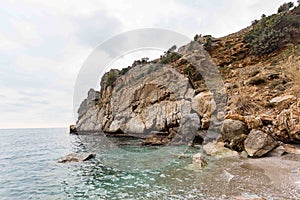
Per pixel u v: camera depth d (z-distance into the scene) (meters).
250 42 22.62
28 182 6.45
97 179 6.52
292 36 20.61
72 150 13.54
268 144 8.18
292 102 10.47
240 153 8.80
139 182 6.02
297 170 6.13
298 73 13.54
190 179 5.91
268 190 4.70
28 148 15.27
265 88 14.31
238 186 5.07
